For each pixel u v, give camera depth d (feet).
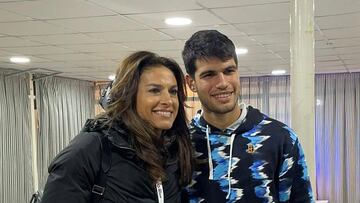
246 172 4.87
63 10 10.78
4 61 18.95
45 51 16.80
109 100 4.79
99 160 4.37
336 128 26.32
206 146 5.10
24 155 22.25
